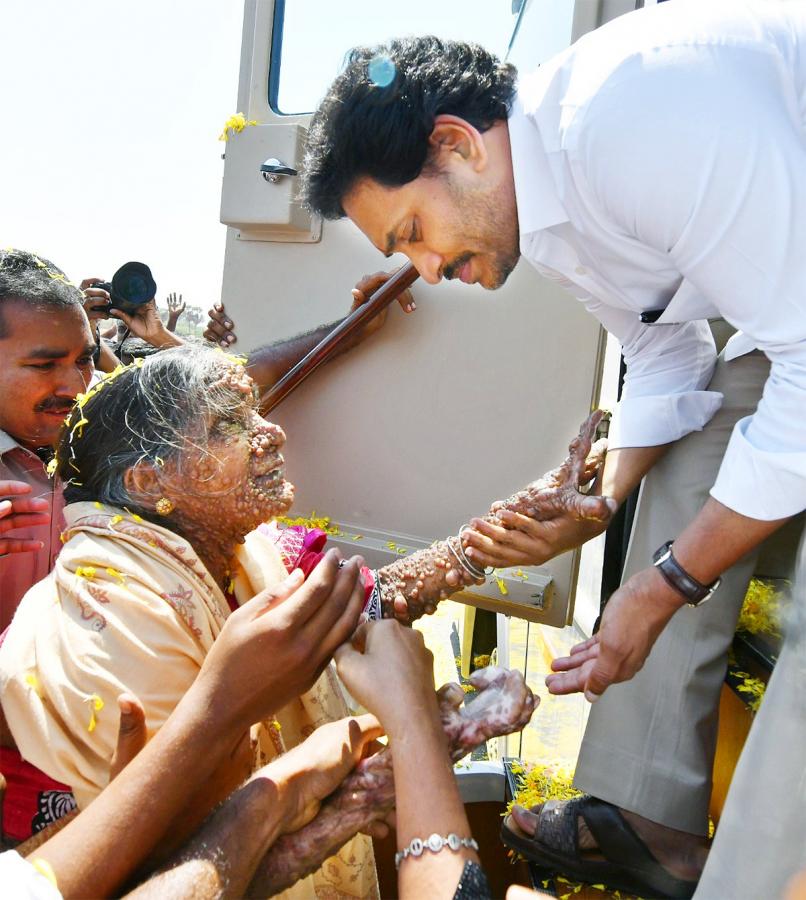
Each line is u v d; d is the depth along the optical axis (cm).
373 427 259
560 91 137
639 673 160
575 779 164
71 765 122
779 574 181
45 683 125
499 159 146
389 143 140
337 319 271
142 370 147
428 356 251
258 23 272
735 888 103
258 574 157
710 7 128
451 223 150
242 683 105
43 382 194
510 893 97
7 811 132
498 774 213
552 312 236
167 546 141
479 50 145
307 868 106
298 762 106
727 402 166
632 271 152
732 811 108
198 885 92
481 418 247
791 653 106
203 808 112
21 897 88
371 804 105
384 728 104
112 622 128
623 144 124
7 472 197
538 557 165
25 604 137
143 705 124
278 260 278
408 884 92
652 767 156
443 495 253
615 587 219
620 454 171
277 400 252
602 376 243
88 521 142
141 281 281
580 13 217
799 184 117
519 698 110
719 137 118
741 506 125
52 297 193
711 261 124
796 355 123
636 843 155
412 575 171
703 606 155
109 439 146
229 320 287
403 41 145
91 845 95
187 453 143
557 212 144
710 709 157
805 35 130
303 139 262
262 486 147
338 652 112
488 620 372
